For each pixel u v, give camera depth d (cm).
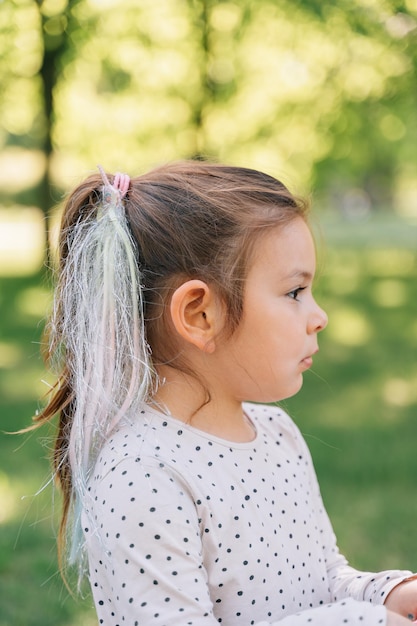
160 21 988
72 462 139
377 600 150
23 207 1633
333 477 436
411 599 148
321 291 1177
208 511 133
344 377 681
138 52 1021
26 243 1688
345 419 552
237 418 147
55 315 152
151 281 141
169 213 141
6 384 643
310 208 150
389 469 447
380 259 1581
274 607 137
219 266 138
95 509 131
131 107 1105
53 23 955
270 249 140
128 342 139
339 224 2656
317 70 953
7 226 2052
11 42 963
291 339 140
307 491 155
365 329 911
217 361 141
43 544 350
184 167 152
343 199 3441
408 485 425
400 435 513
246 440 147
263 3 922
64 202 160
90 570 135
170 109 1093
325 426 533
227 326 138
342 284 1268
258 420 159
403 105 994
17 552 342
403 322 952
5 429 517
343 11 809
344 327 923
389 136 1126
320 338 859
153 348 143
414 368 718
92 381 139
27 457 461
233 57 1013
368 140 1152
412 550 353
